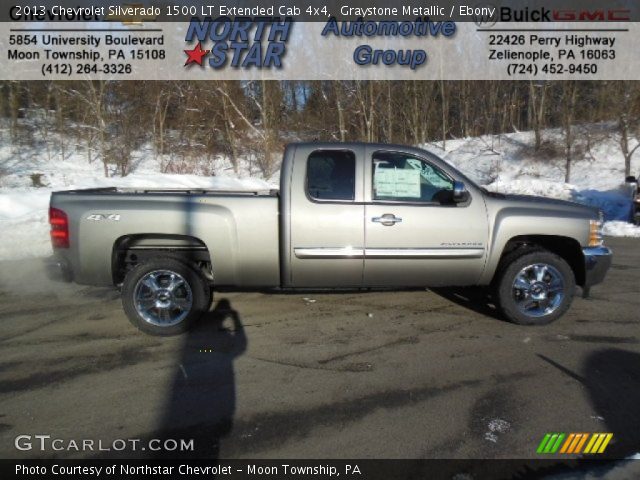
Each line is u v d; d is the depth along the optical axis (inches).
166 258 170.2
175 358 152.7
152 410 122.3
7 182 791.1
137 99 1010.1
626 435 111.0
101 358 152.9
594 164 922.7
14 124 998.4
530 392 130.5
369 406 124.0
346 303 206.2
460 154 1144.8
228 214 165.6
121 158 927.7
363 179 169.5
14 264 274.7
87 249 163.0
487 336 170.1
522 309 178.4
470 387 133.6
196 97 973.8
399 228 168.4
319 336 170.2
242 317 188.9
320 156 170.7
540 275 177.3
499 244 173.5
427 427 114.5
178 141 1028.5
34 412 121.5
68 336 170.9
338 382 136.6
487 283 179.2
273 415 120.0
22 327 179.5
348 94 1046.4
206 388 133.5
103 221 162.4
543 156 1012.5
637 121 798.5
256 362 149.7
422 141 1204.5
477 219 171.9
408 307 201.6
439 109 1341.0
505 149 1112.2
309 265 168.6
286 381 137.3
